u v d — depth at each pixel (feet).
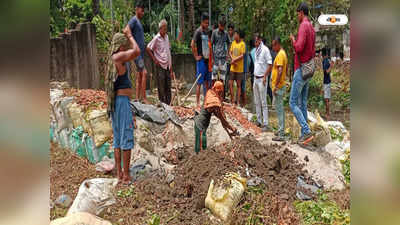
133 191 10.80
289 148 12.59
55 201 10.25
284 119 13.14
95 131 12.10
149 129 13.15
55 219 9.45
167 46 15.48
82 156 12.14
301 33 12.03
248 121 14.12
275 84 13.00
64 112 12.46
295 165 11.92
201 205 10.55
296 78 12.39
